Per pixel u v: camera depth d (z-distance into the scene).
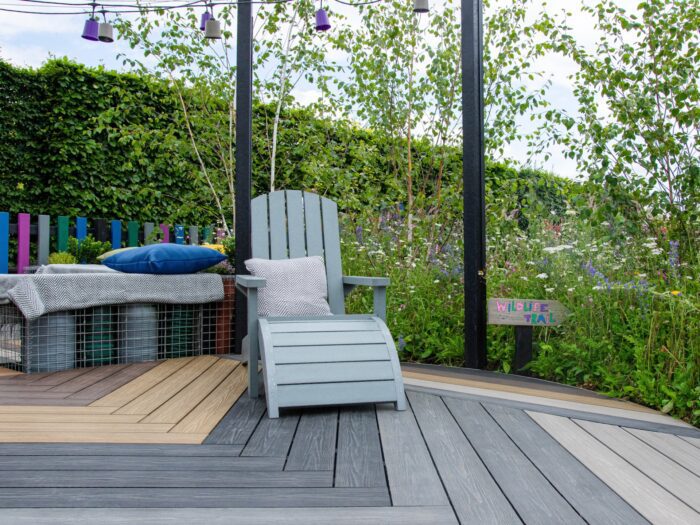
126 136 5.68
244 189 3.92
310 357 2.62
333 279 3.56
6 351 3.74
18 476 1.72
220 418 2.43
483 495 1.62
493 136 4.82
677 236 3.59
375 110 5.28
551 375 3.31
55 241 5.79
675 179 3.60
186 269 3.91
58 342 3.49
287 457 1.94
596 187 3.57
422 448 2.05
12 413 2.45
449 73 5.02
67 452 1.95
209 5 4.57
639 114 3.60
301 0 5.55
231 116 5.87
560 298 3.48
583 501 1.59
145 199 6.57
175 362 3.78
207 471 1.79
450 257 4.37
